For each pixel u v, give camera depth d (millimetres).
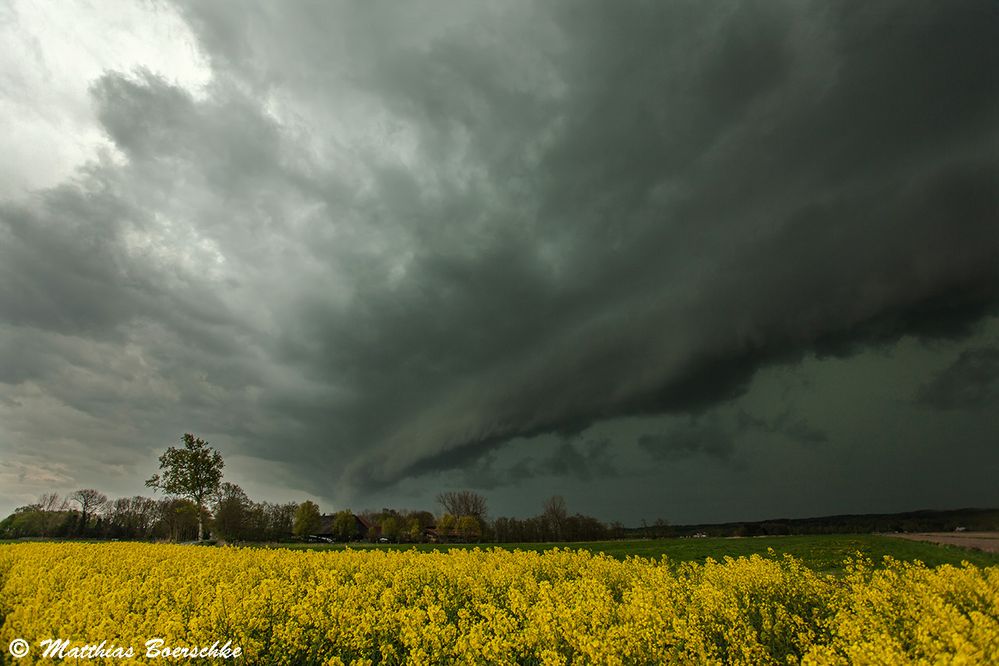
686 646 7594
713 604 9414
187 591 10852
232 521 66125
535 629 7523
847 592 10781
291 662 8055
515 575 13148
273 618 9195
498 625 8055
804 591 11000
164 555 20188
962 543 39875
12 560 17250
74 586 12078
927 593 8898
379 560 16719
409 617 8438
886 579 10594
